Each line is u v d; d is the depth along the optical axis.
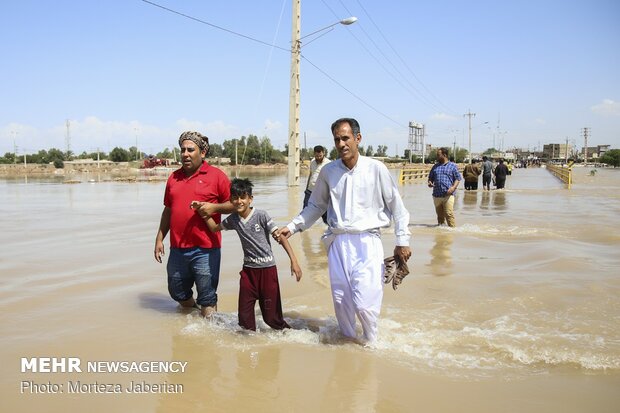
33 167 96.69
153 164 66.56
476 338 4.29
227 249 8.77
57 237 10.13
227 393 3.33
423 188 30.27
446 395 3.29
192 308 5.34
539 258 7.78
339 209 4.44
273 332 4.57
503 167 27.00
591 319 4.82
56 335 4.41
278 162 108.62
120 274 6.83
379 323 4.71
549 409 3.11
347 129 4.31
